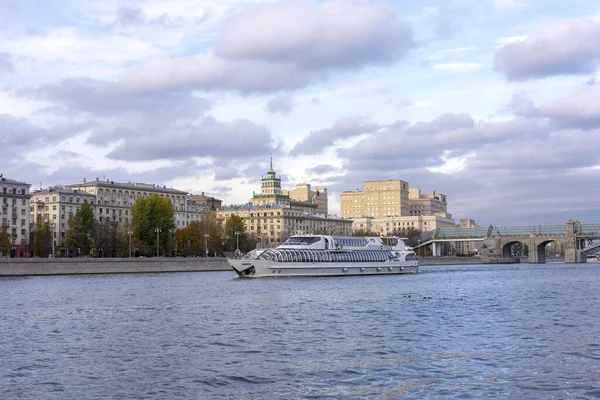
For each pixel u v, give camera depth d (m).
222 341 54.78
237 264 152.88
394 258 183.00
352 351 49.84
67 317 72.44
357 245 174.00
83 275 168.25
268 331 60.38
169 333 59.50
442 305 84.75
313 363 45.50
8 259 159.75
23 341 55.62
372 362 45.69
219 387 39.34
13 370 43.94
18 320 69.88
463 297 98.12
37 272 164.50
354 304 85.94
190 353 49.44
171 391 38.50
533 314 73.94
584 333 58.22
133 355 48.84
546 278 160.62
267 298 94.94
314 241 163.00
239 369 43.81
